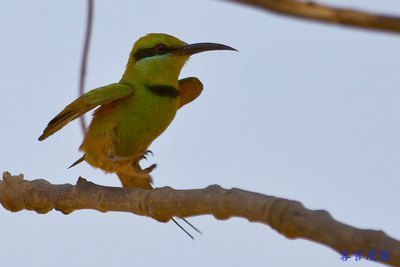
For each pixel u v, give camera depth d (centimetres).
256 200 705
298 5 420
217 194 758
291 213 659
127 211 923
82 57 591
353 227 616
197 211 799
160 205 848
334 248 621
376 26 412
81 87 591
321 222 636
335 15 417
